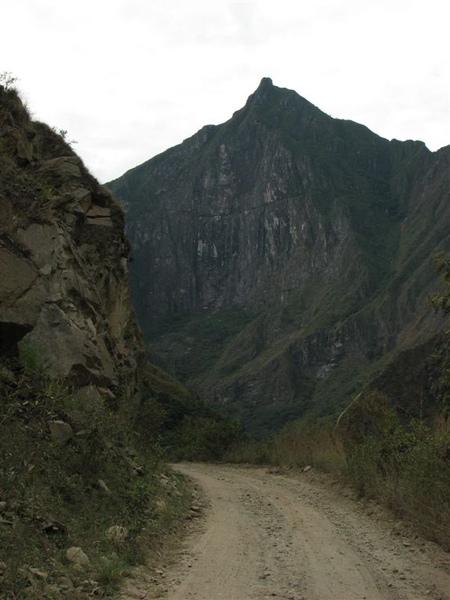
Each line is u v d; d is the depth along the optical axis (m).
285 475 20.55
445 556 8.50
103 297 19.53
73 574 6.58
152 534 9.22
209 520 11.70
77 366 13.71
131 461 12.45
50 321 13.73
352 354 172.38
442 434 11.63
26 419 9.90
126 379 20.56
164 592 6.75
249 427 154.50
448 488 9.78
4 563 6.02
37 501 7.76
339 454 18.81
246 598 6.55
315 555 8.62
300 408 159.00
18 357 11.77
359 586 7.05
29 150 17.83
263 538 9.88
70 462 9.64
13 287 10.81
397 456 13.25
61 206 18.20
